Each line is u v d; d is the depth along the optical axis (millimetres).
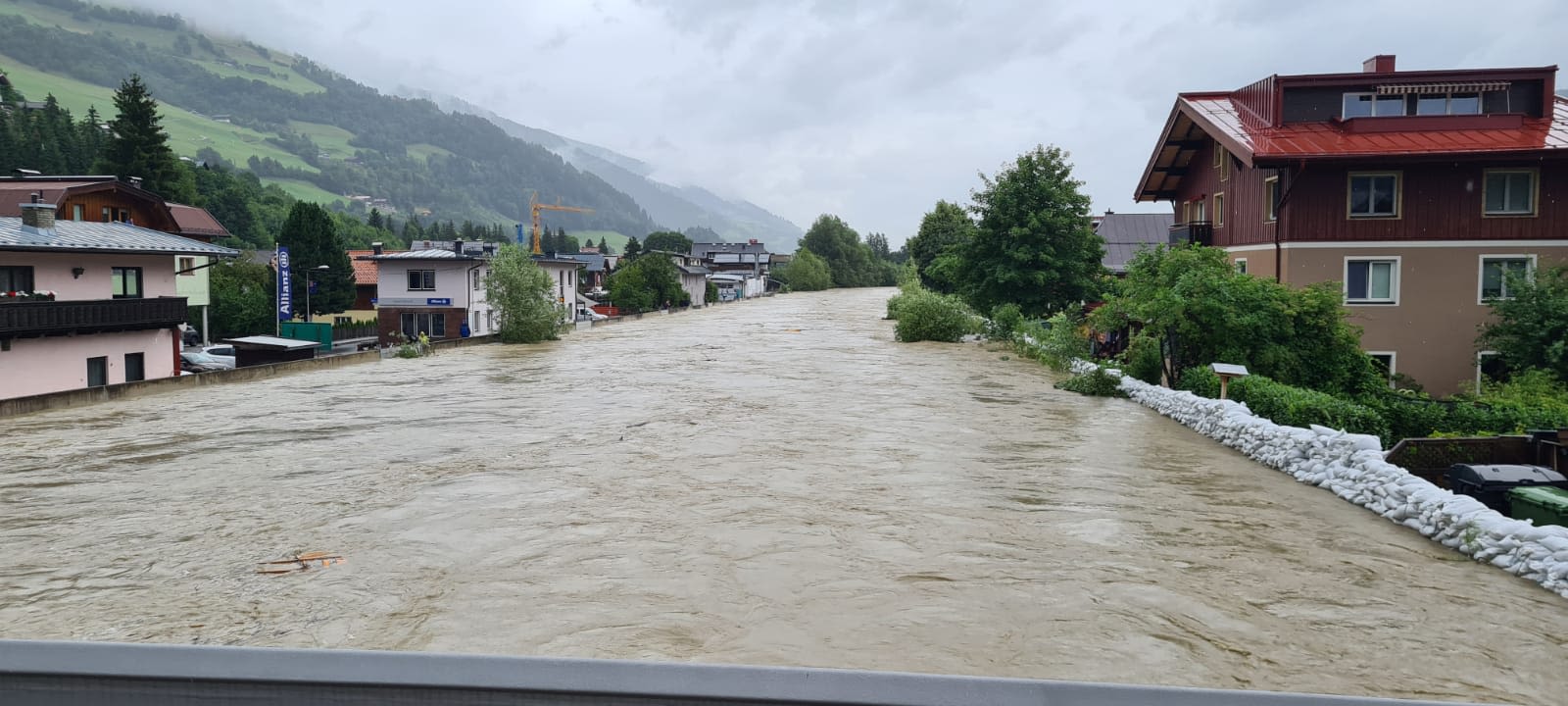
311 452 16312
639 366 33750
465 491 12773
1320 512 11602
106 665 1364
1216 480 13461
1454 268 24156
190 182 80750
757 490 12680
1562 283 21891
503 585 8672
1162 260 22797
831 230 173000
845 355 37438
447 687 1339
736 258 155750
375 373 32469
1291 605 8133
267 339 37594
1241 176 28047
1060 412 20766
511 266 47531
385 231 140750
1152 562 9422
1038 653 7031
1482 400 17797
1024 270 38969
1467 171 24000
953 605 8109
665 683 1335
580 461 14969
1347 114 26641
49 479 14188
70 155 89562
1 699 1384
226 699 1362
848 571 9102
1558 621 7754
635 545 10000
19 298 25016
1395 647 7172
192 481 13859
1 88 110688
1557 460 11312
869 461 14867
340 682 1343
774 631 7480
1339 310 20688
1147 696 1306
